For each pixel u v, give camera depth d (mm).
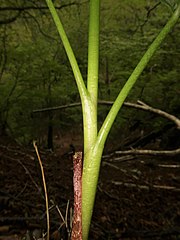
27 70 7477
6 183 3197
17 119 7824
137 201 3559
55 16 757
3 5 7742
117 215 3143
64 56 8430
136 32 7824
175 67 6355
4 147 4461
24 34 8750
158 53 6121
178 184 4254
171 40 6312
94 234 2539
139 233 2641
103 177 3984
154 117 5516
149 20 7500
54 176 3639
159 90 6066
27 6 7535
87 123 698
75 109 7668
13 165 3746
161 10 7250
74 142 9117
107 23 8328
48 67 7414
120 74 6930
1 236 2223
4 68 7625
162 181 4230
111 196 3438
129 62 7043
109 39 7477
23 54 7328
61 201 2986
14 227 2361
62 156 4715
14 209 2613
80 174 673
